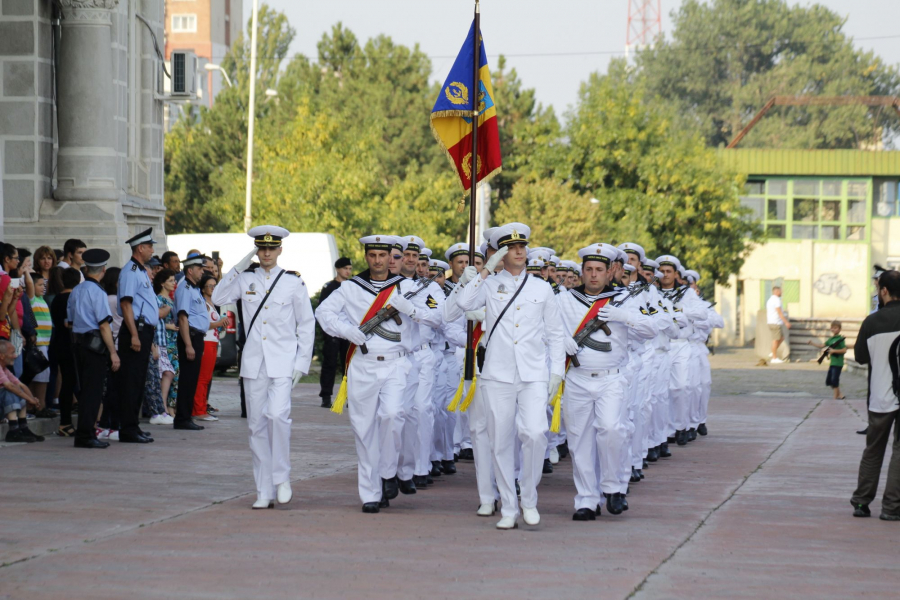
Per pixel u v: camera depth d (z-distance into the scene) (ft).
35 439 70.28
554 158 240.32
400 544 43.62
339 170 209.05
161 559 40.27
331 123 223.51
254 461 51.34
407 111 299.38
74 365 72.69
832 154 263.08
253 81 204.13
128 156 106.32
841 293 266.16
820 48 484.74
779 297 195.83
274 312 51.24
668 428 81.41
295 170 215.92
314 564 39.96
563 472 67.15
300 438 77.15
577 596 36.14
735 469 68.95
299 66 318.24
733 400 123.24
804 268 266.57
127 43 105.60
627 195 236.63
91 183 98.37
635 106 239.71
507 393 47.85
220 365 120.26
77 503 50.49
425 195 232.73
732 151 265.95
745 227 244.22
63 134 98.53
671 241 238.07
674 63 488.02
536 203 231.09
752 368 178.19
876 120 453.99
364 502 50.60
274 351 51.11
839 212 266.36
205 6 500.74
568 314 50.98
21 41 98.12
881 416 51.47
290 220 207.92
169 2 501.56
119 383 71.67
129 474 58.80
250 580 37.55
